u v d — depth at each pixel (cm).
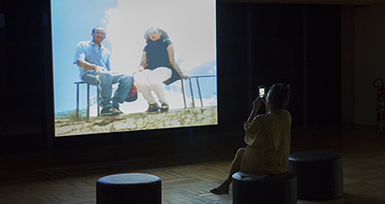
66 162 736
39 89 805
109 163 727
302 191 504
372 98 1078
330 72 1098
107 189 409
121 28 812
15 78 788
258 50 1022
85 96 794
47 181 617
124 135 893
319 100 1091
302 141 896
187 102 878
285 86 443
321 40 1080
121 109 823
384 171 634
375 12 1055
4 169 693
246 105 1021
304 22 1059
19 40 786
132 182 413
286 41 1046
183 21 863
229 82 1000
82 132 797
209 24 887
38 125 813
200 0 875
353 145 842
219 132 999
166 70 855
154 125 854
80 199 525
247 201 425
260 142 434
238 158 472
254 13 1012
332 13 1089
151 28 837
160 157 768
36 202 516
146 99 843
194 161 733
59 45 768
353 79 1124
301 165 502
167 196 529
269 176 432
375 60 1065
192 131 969
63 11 768
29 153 808
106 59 805
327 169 499
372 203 486
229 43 994
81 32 782
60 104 778
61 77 774
